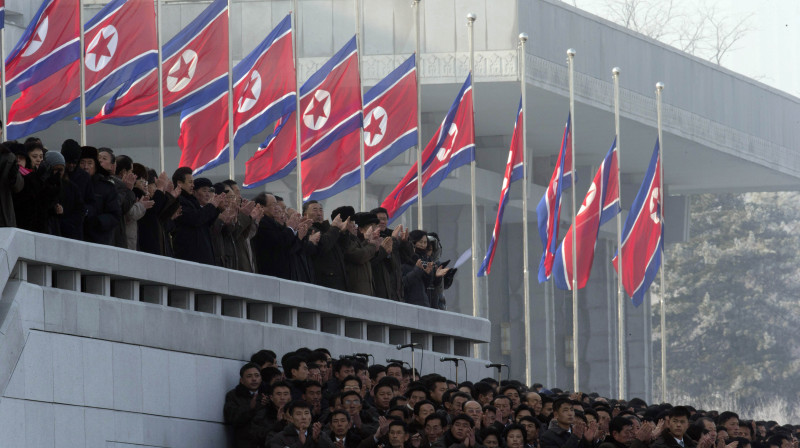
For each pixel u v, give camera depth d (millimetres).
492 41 81750
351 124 53031
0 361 28750
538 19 83250
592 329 108938
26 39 43094
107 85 45031
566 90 85250
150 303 33844
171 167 82750
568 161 61281
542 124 92375
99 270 32188
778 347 150875
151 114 48188
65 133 81000
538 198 99812
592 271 109250
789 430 52688
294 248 39625
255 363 35719
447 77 81625
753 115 104250
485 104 86938
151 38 45594
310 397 33875
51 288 30750
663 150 101250
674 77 95625
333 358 39719
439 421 33406
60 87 44062
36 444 29828
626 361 112125
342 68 53188
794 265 153375
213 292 35969
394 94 56219
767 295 152125
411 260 47156
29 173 31328
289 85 50500
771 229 154125
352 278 42781
